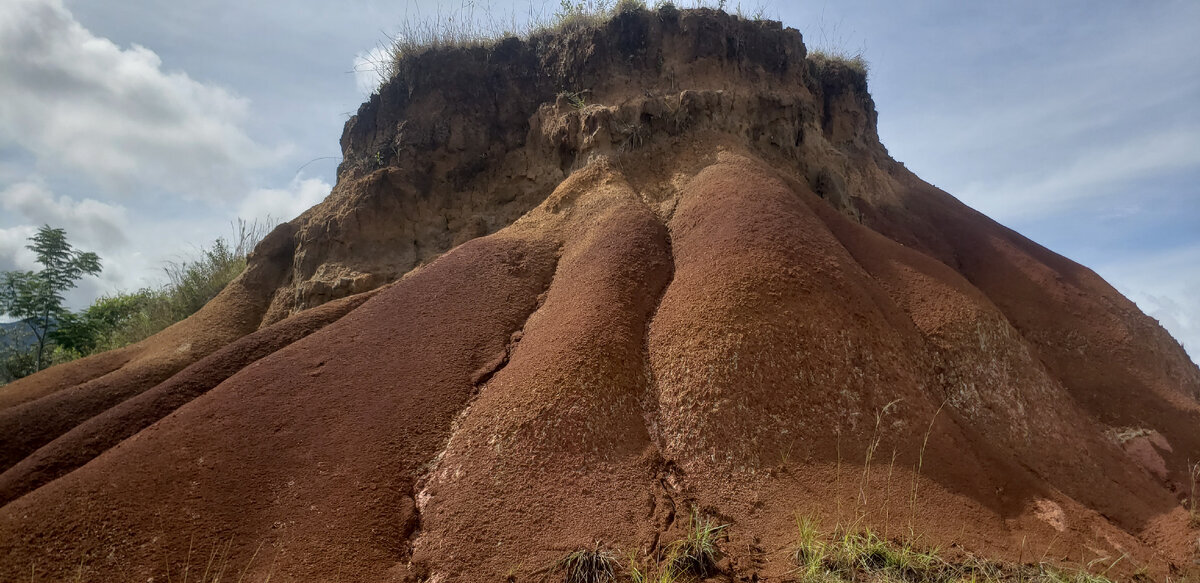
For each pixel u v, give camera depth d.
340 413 7.55
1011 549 6.08
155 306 18.44
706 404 7.09
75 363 12.12
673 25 13.58
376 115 15.52
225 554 6.07
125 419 8.43
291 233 14.64
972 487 6.73
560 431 6.80
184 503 6.48
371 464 6.83
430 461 7.00
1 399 11.02
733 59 13.49
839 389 7.31
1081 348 10.85
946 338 8.93
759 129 13.02
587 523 6.05
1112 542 6.57
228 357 9.60
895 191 15.24
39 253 23.19
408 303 9.45
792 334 7.65
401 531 6.30
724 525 6.14
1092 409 10.02
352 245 13.04
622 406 7.19
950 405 8.31
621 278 8.69
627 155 12.08
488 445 6.86
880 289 9.35
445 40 15.30
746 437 6.84
